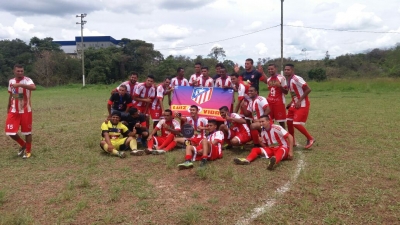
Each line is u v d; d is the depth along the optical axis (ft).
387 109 47.67
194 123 24.71
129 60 183.83
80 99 75.41
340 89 93.50
